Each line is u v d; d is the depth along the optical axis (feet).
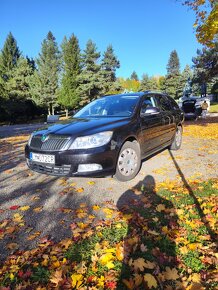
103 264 8.22
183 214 11.12
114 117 16.38
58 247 9.14
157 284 7.40
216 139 29.89
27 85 146.41
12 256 8.73
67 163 13.32
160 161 20.11
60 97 144.05
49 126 16.01
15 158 23.25
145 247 8.86
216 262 8.08
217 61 116.06
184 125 48.98
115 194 13.73
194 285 7.26
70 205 12.59
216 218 10.68
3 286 7.54
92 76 148.87
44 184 15.62
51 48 187.73
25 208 12.30
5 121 134.72
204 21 31.65
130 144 15.42
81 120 16.34
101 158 13.38
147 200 12.64
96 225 10.56
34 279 7.76
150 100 19.65
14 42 166.09
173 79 253.03
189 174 16.67
